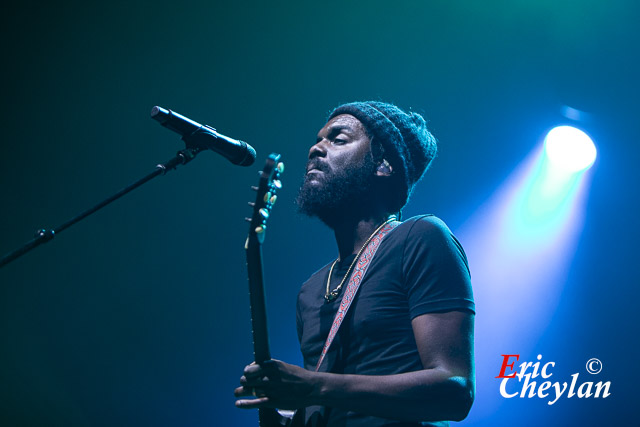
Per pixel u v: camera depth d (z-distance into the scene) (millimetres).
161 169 2180
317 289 2084
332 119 2221
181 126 2211
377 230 1989
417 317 1655
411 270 1748
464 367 1559
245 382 1472
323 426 1700
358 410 1498
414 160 2186
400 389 1486
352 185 2045
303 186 2109
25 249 1940
